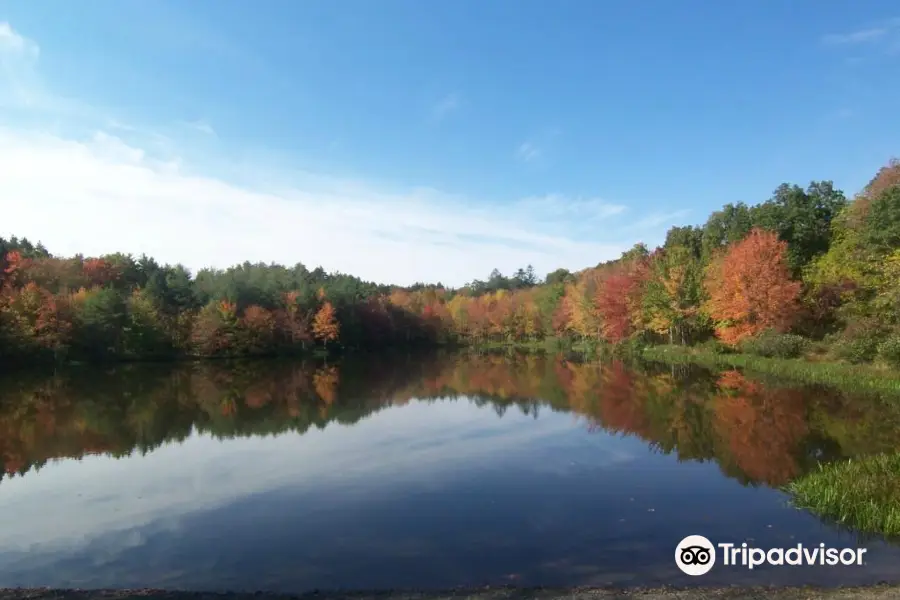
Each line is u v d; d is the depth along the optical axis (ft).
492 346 355.77
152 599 28.25
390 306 364.99
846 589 26.99
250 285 292.40
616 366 164.45
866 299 121.80
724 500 42.29
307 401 109.50
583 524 38.06
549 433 71.51
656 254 217.97
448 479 50.47
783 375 116.47
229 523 40.32
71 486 51.57
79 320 197.57
